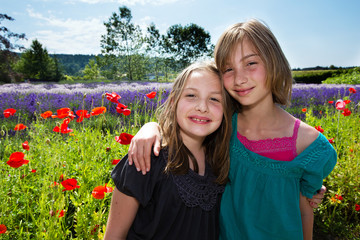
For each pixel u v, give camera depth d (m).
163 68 42.69
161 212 1.14
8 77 33.00
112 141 2.71
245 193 1.34
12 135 4.20
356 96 8.30
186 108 1.21
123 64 37.94
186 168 1.20
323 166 1.21
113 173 1.17
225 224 1.40
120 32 36.16
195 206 1.20
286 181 1.27
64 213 1.66
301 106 7.75
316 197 1.34
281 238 1.28
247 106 1.44
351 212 2.48
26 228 1.71
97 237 1.50
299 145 1.29
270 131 1.37
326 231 2.27
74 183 1.61
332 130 3.55
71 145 2.84
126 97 7.24
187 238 1.18
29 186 1.96
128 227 1.17
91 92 10.30
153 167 1.16
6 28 30.00
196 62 1.34
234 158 1.42
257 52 1.25
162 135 1.26
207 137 1.46
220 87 1.29
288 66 1.39
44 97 8.13
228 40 1.28
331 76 30.88
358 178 2.40
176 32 44.41
